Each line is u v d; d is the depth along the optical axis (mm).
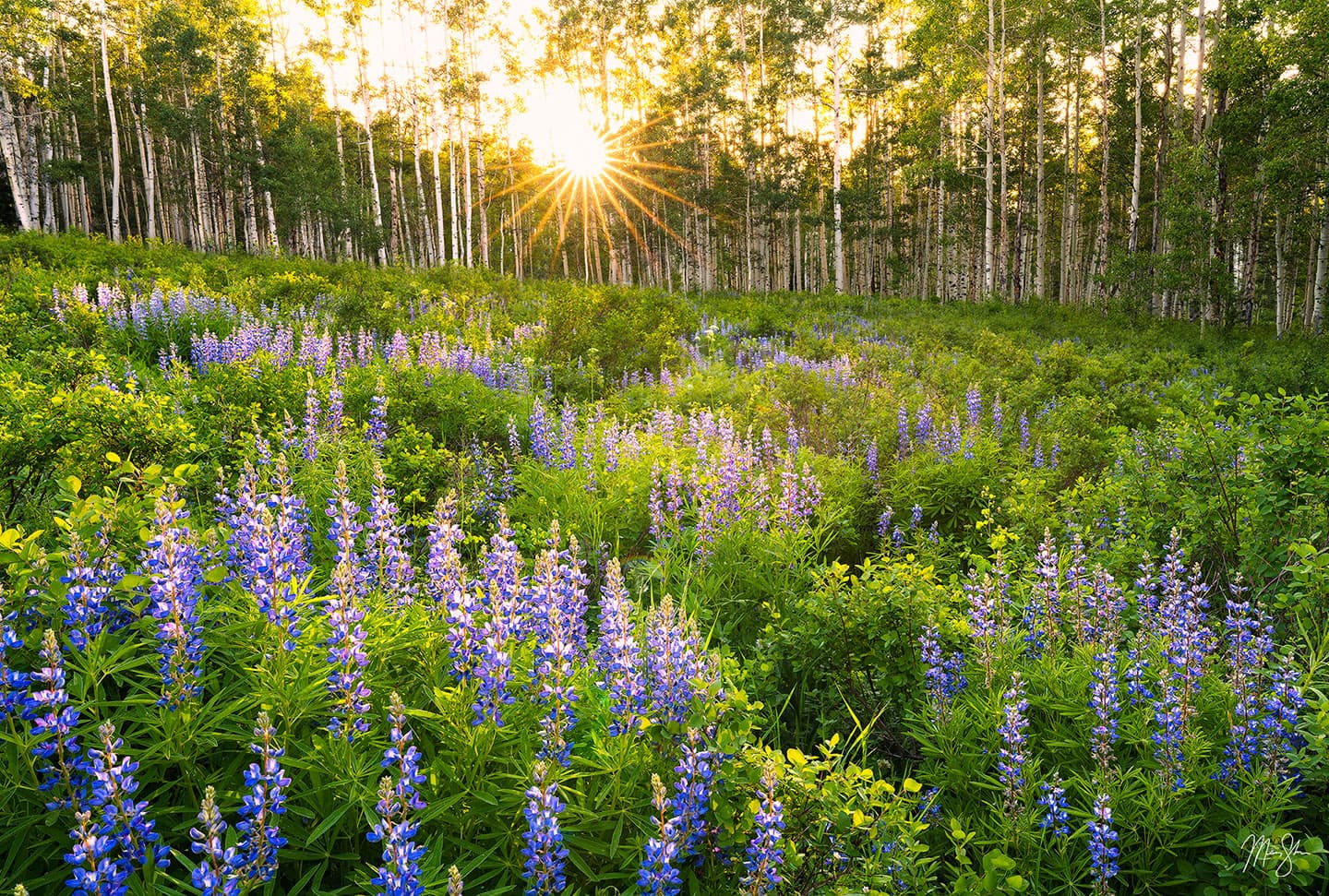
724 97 54312
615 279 69812
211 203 56688
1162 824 3654
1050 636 4938
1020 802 3820
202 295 16016
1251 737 3846
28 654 3361
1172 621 4578
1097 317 34250
